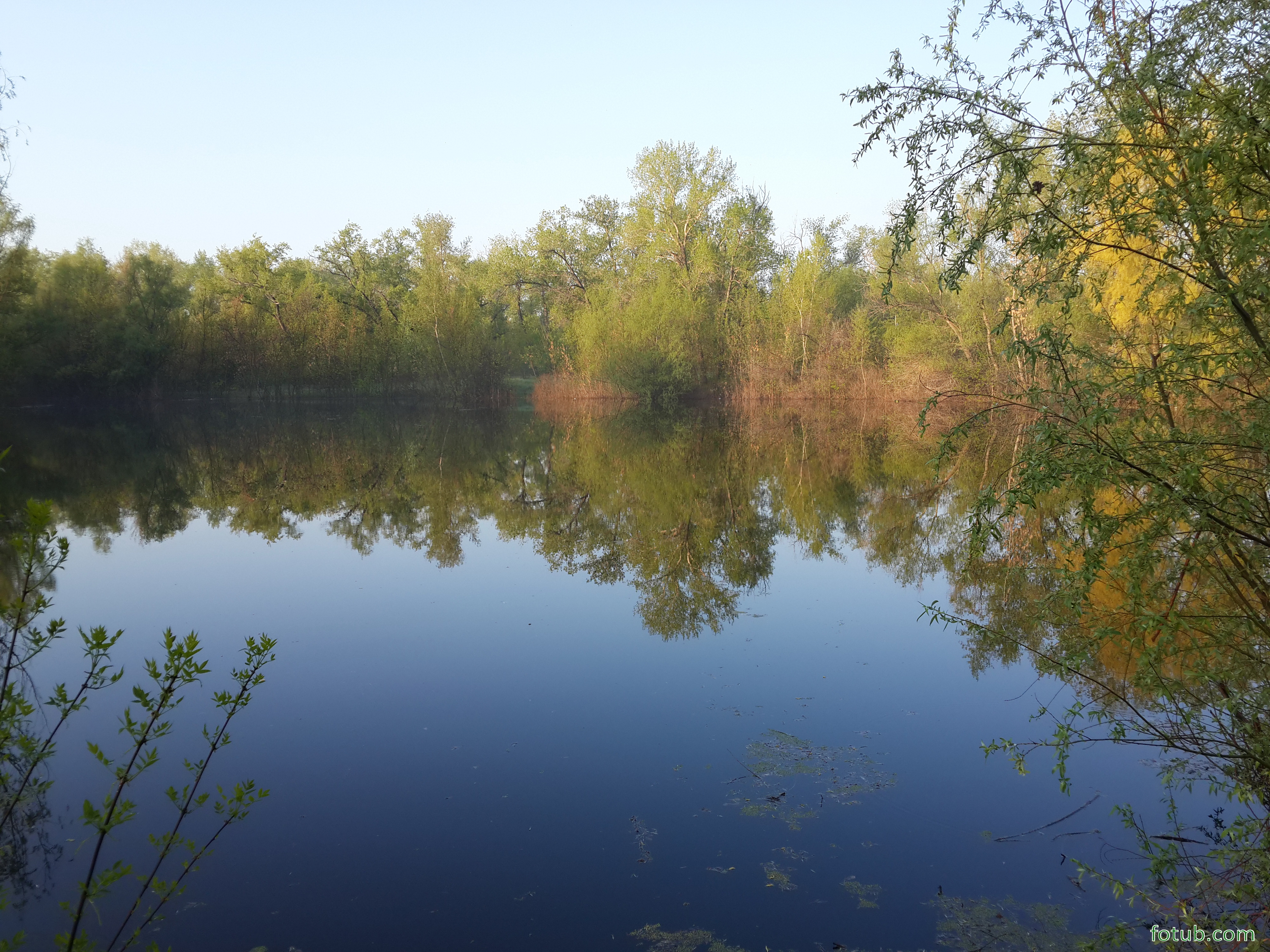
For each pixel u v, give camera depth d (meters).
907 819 4.43
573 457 21.45
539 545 11.70
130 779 2.57
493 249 46.41
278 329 40.31
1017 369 16.27
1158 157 3.10
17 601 2.53
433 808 4.62
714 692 6.25
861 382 32.34
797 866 4.04
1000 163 3.41
